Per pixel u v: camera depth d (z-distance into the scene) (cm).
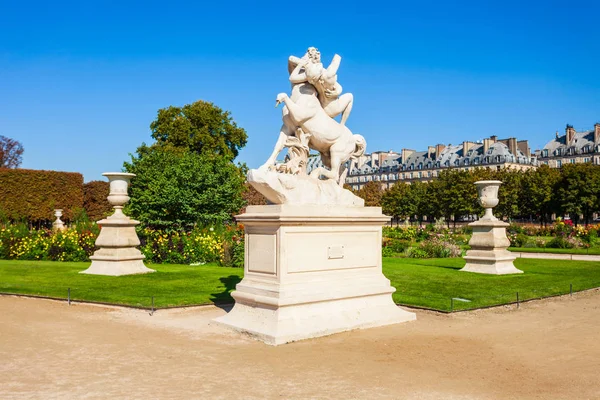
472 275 1442
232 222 2480
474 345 708
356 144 953
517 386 532
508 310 995
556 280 1355
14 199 3725
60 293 1080
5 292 1087
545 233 3512
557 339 747
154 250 1839
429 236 3061
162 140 4412
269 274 783
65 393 491
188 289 1143
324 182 877
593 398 496
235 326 780
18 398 474
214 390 505
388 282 898
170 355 638
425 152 11925
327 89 886
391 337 754
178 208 2158
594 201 5894
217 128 4444
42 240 1923
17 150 6750
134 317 888
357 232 870
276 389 511
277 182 802
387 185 12312
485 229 1520
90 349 663
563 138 10362
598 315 944
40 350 654
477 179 6612
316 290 788
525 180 6388
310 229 800
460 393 508
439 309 960
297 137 878
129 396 484
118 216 1442
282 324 734
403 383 537
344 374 566
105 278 1311
